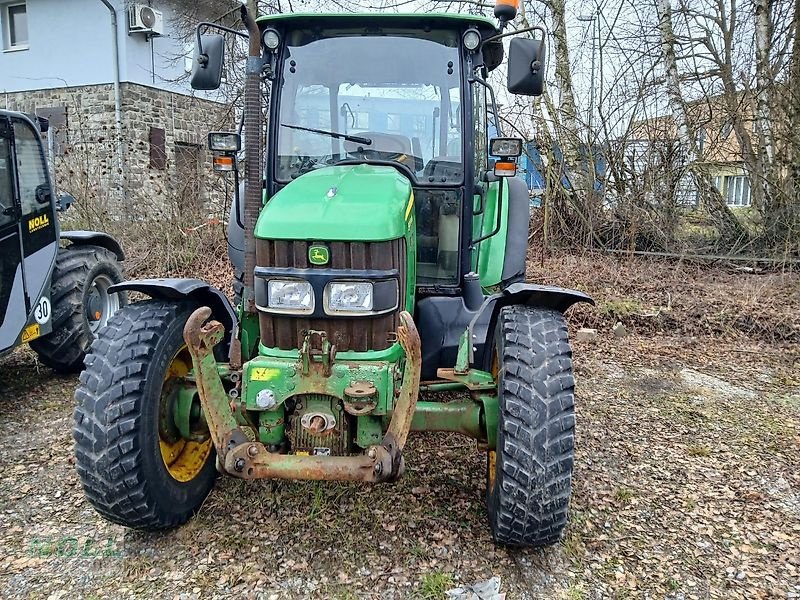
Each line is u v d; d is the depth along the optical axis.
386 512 3.21
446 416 2.92
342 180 3.12
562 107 11.02
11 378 5.38
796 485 3.59
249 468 2.59
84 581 2.74
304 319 2.75
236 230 4.36
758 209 9.87
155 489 2.86
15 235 4.58
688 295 7.55
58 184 9.73
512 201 4.89
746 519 3.26
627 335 6.54
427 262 3.67
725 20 10.45
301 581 2.73
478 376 2.89
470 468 3.68
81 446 2.77
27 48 14.48
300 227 2.72
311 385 2.66
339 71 3.59
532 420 2.66
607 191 10.09
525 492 2.64
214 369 2.70
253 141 3.19
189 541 2.99
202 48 3.46
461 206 3.61
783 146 9.71
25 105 14.66
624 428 4.32
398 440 2.59
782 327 6.52
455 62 3.57
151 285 2.97
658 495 3.47
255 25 3.20
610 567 2.86
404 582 2.72
